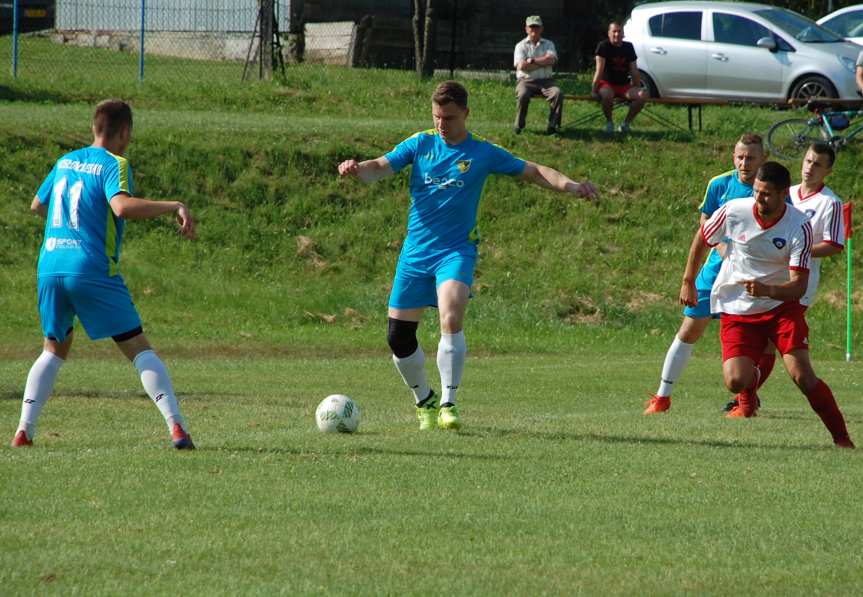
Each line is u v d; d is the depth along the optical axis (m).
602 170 74.50
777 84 79.25
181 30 112.62
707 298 31.08
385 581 13.12
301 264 66.88
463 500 17.56
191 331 56.22
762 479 19.84
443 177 25.33
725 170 75.19
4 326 54.28
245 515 16.14
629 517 16.66
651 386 40.09
